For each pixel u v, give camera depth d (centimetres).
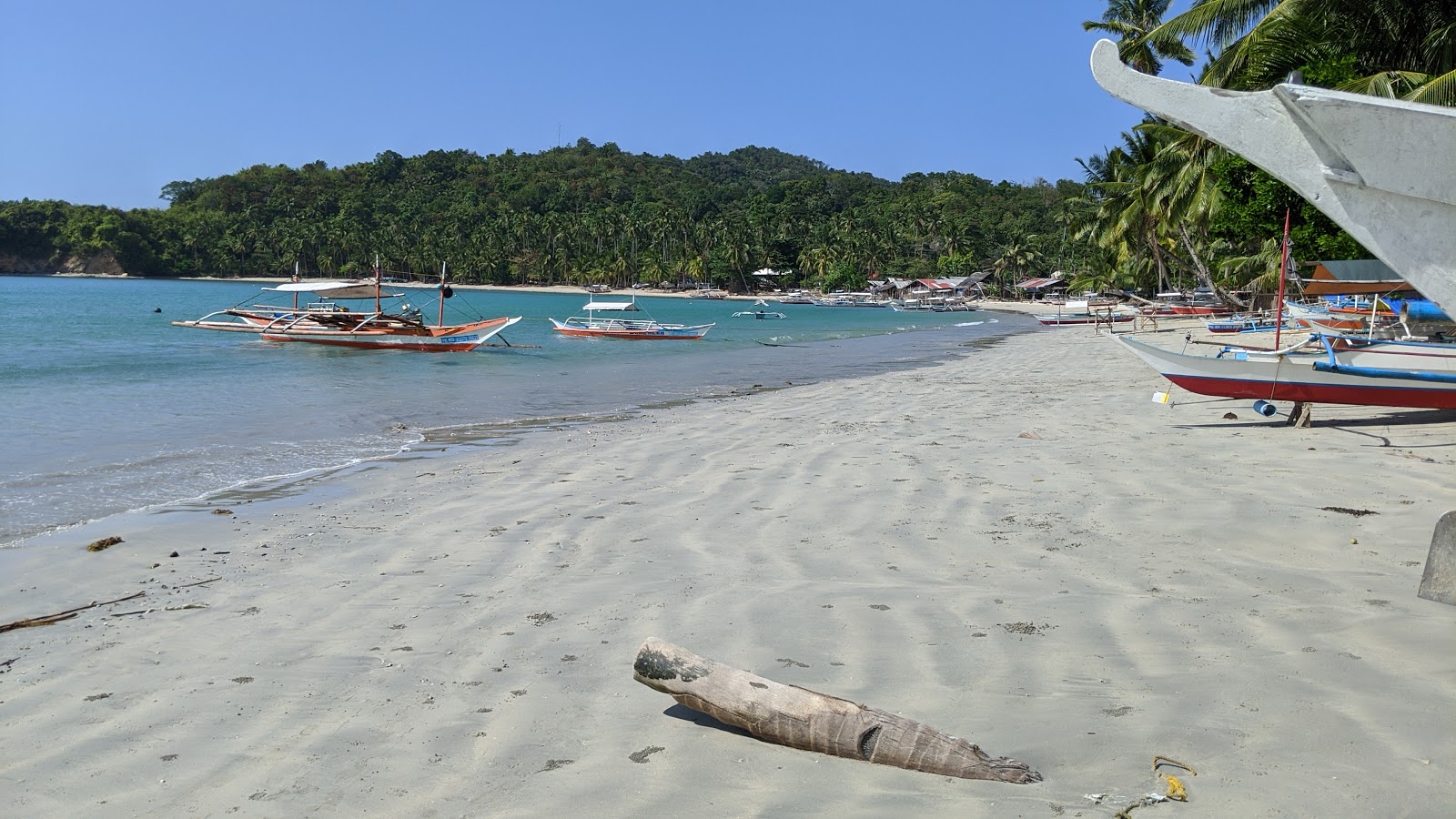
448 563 703
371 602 615
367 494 972
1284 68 2217
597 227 16200
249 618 592
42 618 595
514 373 2556
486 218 17200
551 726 426
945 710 423
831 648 505
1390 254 377
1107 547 688
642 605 589
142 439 1365
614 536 769
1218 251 5791
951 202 15000
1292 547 670
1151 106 406
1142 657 477
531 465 1120
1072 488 891
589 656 509
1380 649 470
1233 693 428
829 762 382
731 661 490
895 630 529
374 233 16688
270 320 3688
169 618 596
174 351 3075
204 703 467
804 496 897
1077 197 12050
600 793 365
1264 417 1319
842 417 1512
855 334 5212
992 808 336
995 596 583
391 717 443
